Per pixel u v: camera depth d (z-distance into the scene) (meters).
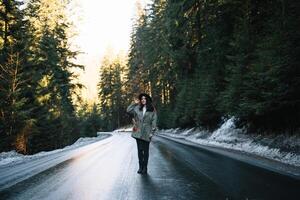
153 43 61.12
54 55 41.03
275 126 17.72
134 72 82.00
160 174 10.36
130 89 86.94
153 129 10.63
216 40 26.95
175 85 49.56
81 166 12.67
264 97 15.54
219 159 14.22
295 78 14.24
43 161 14.96
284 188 8.11
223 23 26.52
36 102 32.22
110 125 105.38
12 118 26.14
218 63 27.69
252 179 9.34
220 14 25.70
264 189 8.02
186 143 26.38
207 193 7.66
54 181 9.45
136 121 10.66
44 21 41.75
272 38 15.32
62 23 44.16
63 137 40.28
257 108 15.88
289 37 14.48
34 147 31.27
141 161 10.67
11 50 27.59
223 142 22.91
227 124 26.17
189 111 37.25
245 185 8.52
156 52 57.47
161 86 63.22
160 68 57.28
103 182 9.19
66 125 41.84
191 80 37.84
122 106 105.12
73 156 16.95
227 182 8.95
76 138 49.97
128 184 8.83
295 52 14.19
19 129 26.56
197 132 35.75
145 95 10.76
